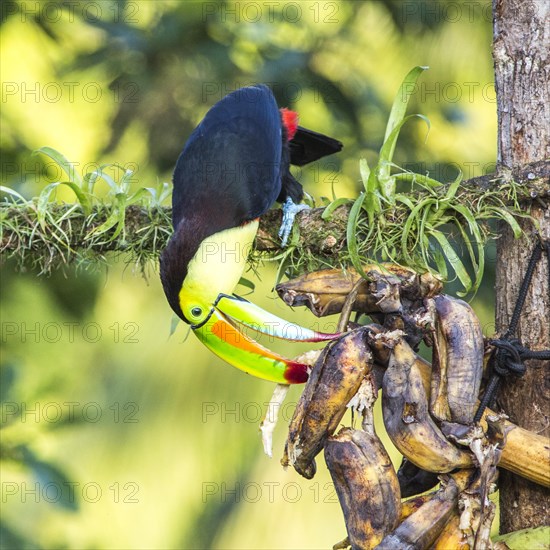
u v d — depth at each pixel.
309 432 5.72
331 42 12.46
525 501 6.16
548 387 6.05
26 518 12.35
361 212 6.64
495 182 6.25
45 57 13.13
